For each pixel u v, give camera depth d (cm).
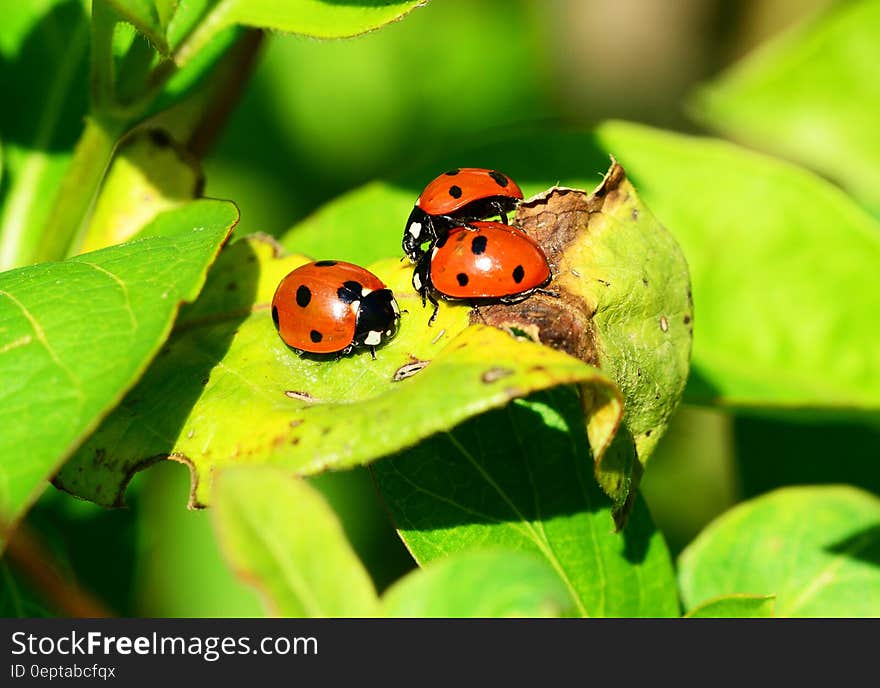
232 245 14
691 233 17
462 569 12
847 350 17
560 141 17
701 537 15
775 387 17
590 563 14
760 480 17
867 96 19
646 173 17
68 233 15
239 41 16
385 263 14
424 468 14
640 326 14
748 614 14
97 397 13
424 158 16
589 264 14
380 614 12
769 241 17
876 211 19
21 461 12
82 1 16
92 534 16
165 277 13
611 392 13
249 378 14
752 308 17
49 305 13
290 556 12
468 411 13
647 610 14
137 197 15
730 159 17
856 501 15
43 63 16
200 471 13
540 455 14
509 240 13
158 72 14
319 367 14
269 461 13
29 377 13
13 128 15
